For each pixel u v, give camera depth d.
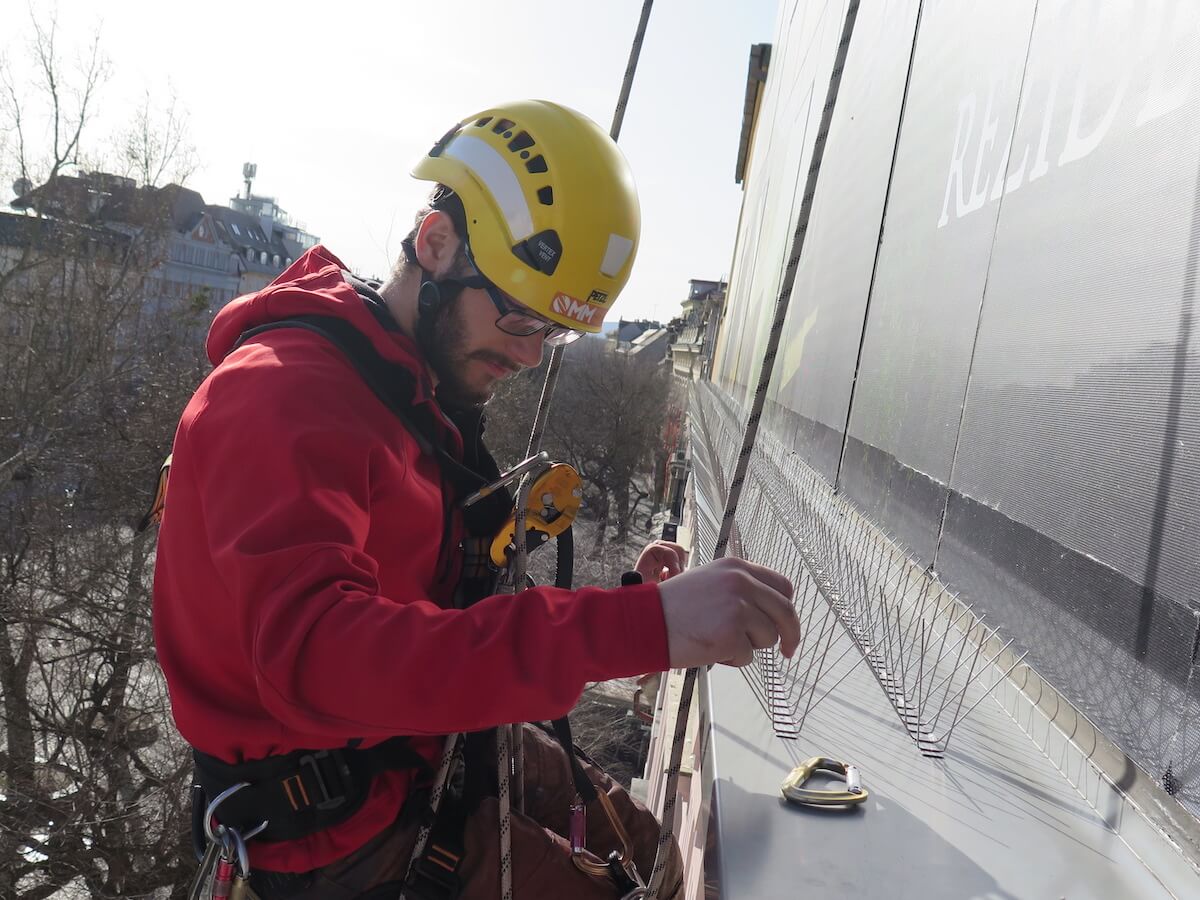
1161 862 1.21
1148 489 1.36
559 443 40.91
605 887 1.61
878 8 4.02
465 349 1.41
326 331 1.26
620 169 1.43
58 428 15.59
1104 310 1.54
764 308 6.88
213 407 1.15
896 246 3.00
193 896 1.41
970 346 2.17
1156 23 1.47
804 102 6.30
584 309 1.40
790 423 4.80
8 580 13.73
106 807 11.88
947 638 2.07
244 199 77.00
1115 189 1.55
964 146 2.40
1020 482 1.81
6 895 11.31
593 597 1.03
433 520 1.31
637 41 1.68
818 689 1.89
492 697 0.96
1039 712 1.64
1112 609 1.42
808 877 1.21
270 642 0.96
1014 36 2.13
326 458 1.08
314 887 1.36
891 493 2.68
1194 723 1.19
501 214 1.36
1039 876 1.22
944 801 1.42
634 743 17.53
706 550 3.53
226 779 1.31
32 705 12.73
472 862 1.47
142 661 12.62
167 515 1.23
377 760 1.32
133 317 18.03
